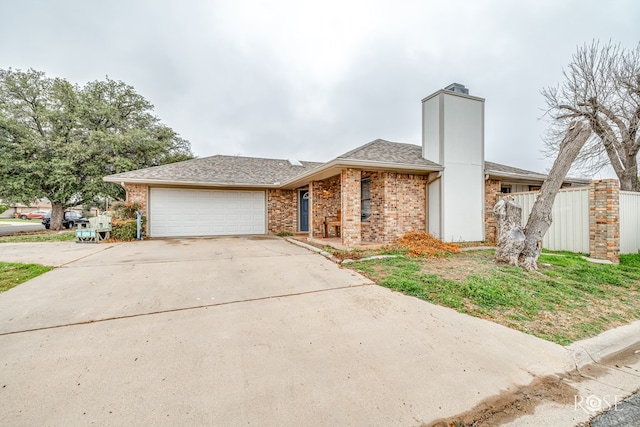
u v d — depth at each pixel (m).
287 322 3.59
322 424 1.92
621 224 8.06
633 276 5.77
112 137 16.45
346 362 2.70
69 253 7.89
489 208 10.66
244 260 7.06
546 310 4.06
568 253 7.91
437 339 3.19
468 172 9.93
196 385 2.31
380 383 2.39
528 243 6.35
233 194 13.55
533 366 2.72
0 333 3.16
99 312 3.78
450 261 6.89
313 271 6.04
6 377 2.36
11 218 30.86
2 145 14.65
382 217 9.37
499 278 5.37
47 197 16.06
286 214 14.56
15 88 15.63
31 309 3.83
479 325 3.56
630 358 3.00
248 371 2.53
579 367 2.78
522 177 11.07
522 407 2.17
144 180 11.12
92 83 18.20
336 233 11.45
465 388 2.36
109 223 10.95
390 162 8.45
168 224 12.48
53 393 2.17
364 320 3.68
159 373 2.46
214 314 3.79
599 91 10.11
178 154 23.55
